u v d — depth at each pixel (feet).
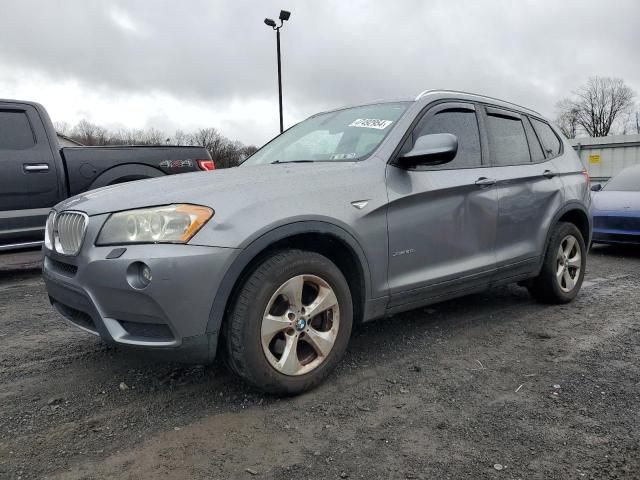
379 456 7.86
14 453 7.95
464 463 7.66
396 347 12.41
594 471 7.45
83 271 8.98
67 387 10.30
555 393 9.96
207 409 9.33
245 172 10.74
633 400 9.66
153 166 23.43
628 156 59.11
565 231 15.85
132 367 11.23
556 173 15.76
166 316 8.44
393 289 11.12
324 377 10.11
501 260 13.58
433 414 9.14
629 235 26.25
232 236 8.78
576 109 241.35
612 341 12.91
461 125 13.33
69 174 21.59
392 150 11.54
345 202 10.26
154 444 8.20
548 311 15.51
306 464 7.66
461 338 13.07
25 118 21.15
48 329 14.10
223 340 9.23
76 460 7.77
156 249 8.46
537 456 7.84
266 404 9.50
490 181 13.20
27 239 20.95
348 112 13.84
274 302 9.37
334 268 10.04
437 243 11.96
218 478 7.33
